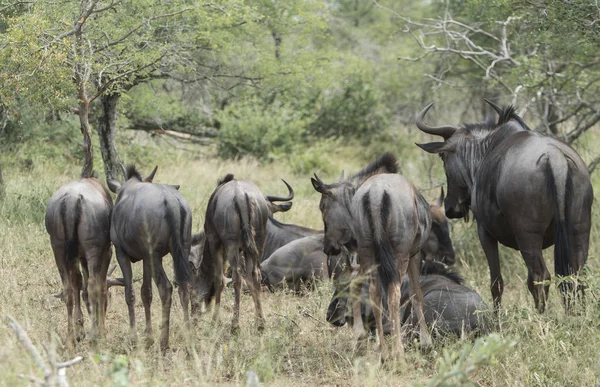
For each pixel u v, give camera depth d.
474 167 18.72
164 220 15.66
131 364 13.18
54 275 20.61
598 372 13.27
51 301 18.83
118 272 21.81
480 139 18.69
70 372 13.27
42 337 15.71
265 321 17.58
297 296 22.17
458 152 19.00
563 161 15.67
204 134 42.91
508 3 24.58
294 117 44.66
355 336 15.81
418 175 36.06
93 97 21.64
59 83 20.97
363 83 50.03
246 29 30.41
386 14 70.12
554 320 15.58
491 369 13.80
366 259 14.77
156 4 25.92
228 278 21.97
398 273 14.55
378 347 15.34
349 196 16.75
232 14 28.52
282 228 23.95
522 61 28.53
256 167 40.41
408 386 13.62
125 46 25.09
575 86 28.33
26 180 29.67
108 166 27.98
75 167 33.78
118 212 16.03
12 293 18.33
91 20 24.27
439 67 49.12
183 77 30.80
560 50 26.02
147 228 15.55
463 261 22.73
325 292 19.61
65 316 18.17
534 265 16.05
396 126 53.59
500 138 18.12
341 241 16.97
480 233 18.00
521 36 30.02
